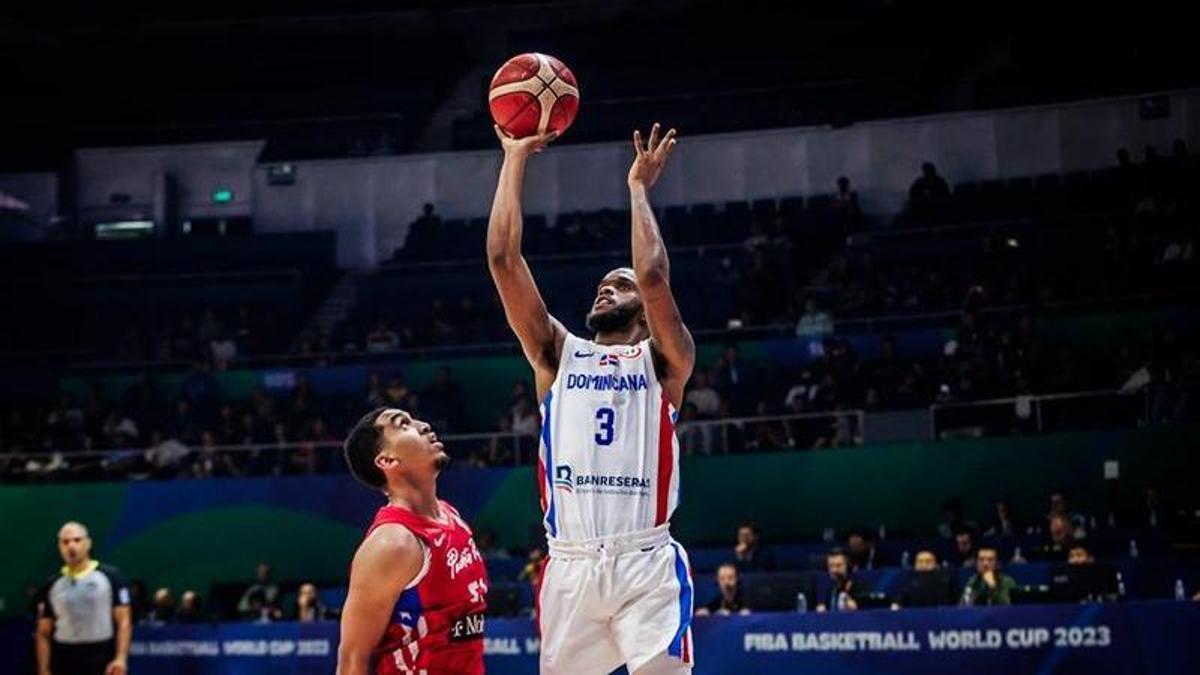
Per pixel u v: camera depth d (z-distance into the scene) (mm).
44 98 30703
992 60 28188
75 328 25703
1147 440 17594
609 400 5379
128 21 29219
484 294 25078
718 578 14727
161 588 19375
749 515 18688
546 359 5516
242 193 28719
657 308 5383
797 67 29188
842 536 18406
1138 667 12555
